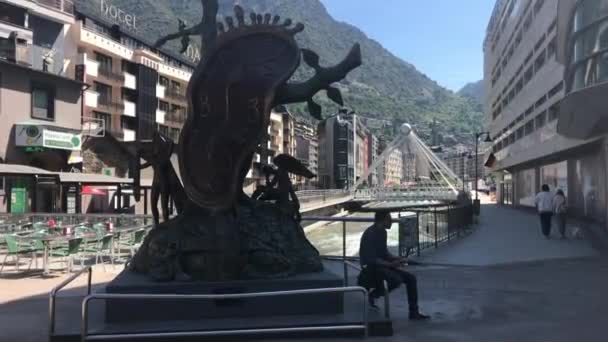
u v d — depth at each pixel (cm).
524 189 4922
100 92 5128
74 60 4656
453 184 8288
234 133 780
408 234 1478
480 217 3500
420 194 7050
